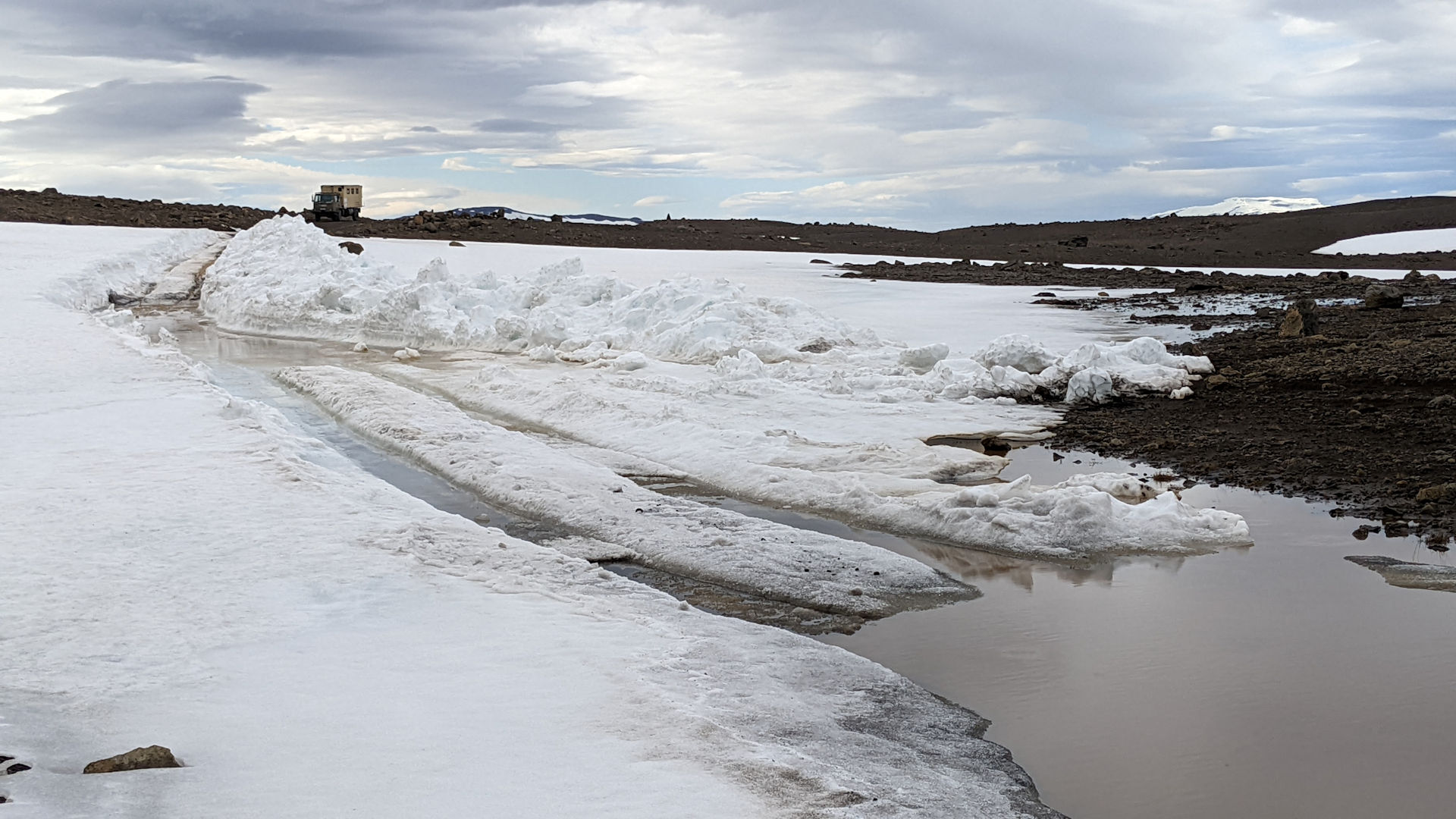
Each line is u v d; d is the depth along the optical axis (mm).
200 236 51562
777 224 96875
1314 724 6172
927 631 7660
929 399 16328
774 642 7031
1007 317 28984
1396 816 5199
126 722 5168
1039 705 6434
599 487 11164
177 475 10086
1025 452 13297
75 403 13531
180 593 7086
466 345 22469
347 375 17719
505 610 7004
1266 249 70625
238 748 4855
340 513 9062
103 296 29594
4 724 5066
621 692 5664
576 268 26094
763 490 11391
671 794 4496
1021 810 5094
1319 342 21734
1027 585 8672
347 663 6016
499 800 4375
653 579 8758
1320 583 8578
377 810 4250
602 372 18484
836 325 22078
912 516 10250
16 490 9500
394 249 49969
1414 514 10289
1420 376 16641
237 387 17688
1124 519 9914
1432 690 6617
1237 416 15055
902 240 84438
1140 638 7508
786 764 4914
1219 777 5582
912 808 4848
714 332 20891
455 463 12180
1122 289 39531
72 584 7195
